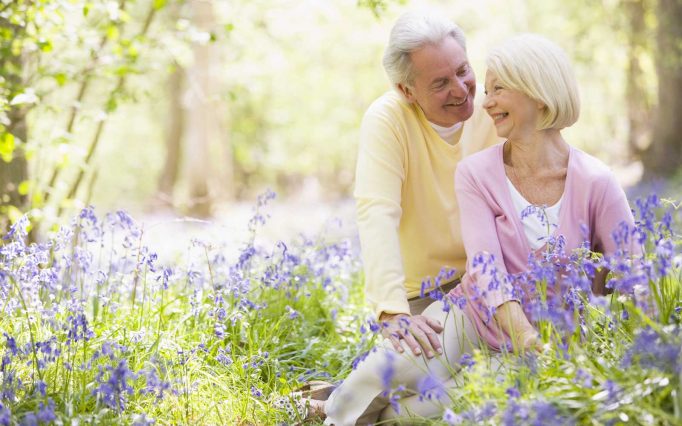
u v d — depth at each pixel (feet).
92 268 17.08
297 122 114.42
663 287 11.27
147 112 120.88
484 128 14.90
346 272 20.83
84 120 23.90
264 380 14.98
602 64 88.79
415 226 14.76
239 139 128.47
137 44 25.44
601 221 12.35
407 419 12.11
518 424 9.70
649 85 86.53
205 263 18.71
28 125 24.32
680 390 9.50
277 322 16.42
